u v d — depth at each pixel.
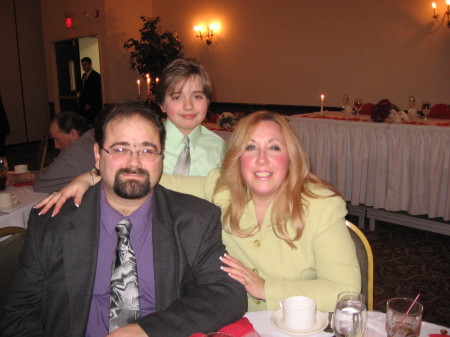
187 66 2.07
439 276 3.32
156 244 1.44
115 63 9.07
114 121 1.36
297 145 1.57
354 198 4.33
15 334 1.38
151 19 8.80
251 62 8.48
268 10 8.05
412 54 6.57
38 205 1.47
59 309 1.38
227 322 1.34
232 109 8.93
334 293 1.45
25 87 10.11
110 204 1.45
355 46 7.13
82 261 1.38
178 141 2.20
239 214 1.65
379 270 3.45
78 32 9.32
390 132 4.02
